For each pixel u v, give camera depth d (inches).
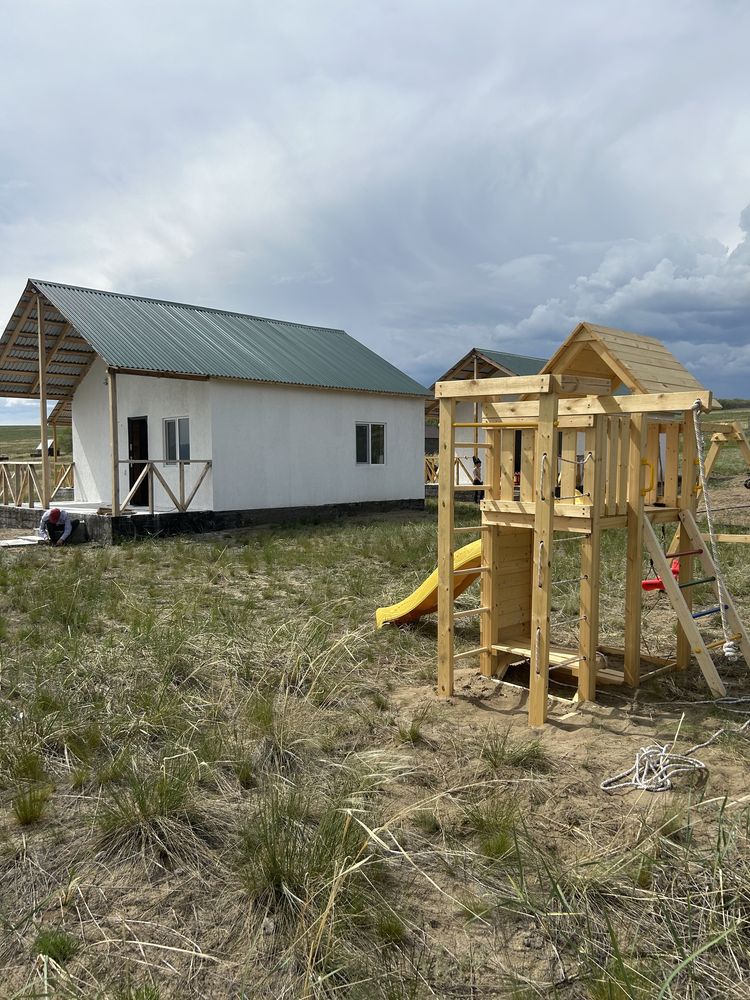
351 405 686.5
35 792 136.9
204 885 114.5
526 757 156.9
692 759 154.2
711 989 92.9
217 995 93.3
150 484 530.9
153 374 521.0
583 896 109.3
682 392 179.3
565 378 178.7
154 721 170.4
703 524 549.6
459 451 957.8
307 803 134.9
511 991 93.4
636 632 205.3
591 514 190.1
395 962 98.3
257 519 602.9
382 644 247.0
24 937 102.9
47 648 222.8
